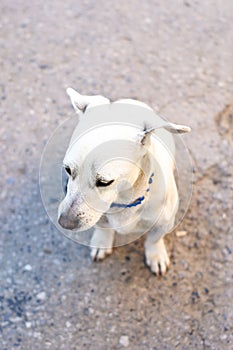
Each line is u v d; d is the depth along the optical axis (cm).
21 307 116
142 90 146
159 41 156
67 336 113
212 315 115
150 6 163
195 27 159
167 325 114
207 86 147
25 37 156
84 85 146
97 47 154
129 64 151
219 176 131
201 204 127
